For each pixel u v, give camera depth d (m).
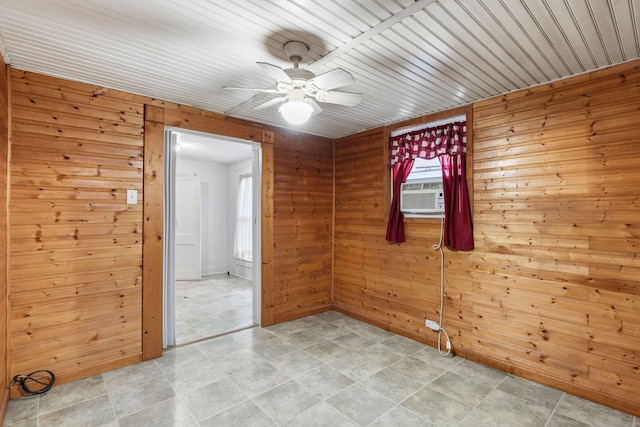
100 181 2.75
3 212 2.26
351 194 4.30
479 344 3.00
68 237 2.61
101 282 2.76
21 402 2.31
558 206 2.54
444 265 3.28
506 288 2.83
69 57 2.26
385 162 3.85
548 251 2.59
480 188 3.00
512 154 2.80
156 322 3.03
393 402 2.36
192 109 3.27
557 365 2.54
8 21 1.82
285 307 4.08
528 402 2.37
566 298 2.50
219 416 2.19
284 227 4.05
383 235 3.88
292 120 2.19
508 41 2.02
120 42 2.06
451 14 1.75
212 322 4.01
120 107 2.85
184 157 6.26
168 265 3.28
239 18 1.79
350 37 1.99
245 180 6.61
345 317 4.25
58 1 1.64
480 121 3.02
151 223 3.00
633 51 2.12
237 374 2.75
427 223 3.44
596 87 2.38
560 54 2.17
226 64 2.37
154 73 2.52
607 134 2.32
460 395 2.46
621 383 2.26
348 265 4.33
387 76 2.53
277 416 2.19
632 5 1.66
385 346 3.35
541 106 2.64
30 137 2.46
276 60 2.30
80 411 2.22
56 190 2.56
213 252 6.94
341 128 4.06
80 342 2.66
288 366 2.89
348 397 2.42
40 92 2.50
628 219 2.24
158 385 2.56
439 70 2.43
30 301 2.45
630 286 2.23
